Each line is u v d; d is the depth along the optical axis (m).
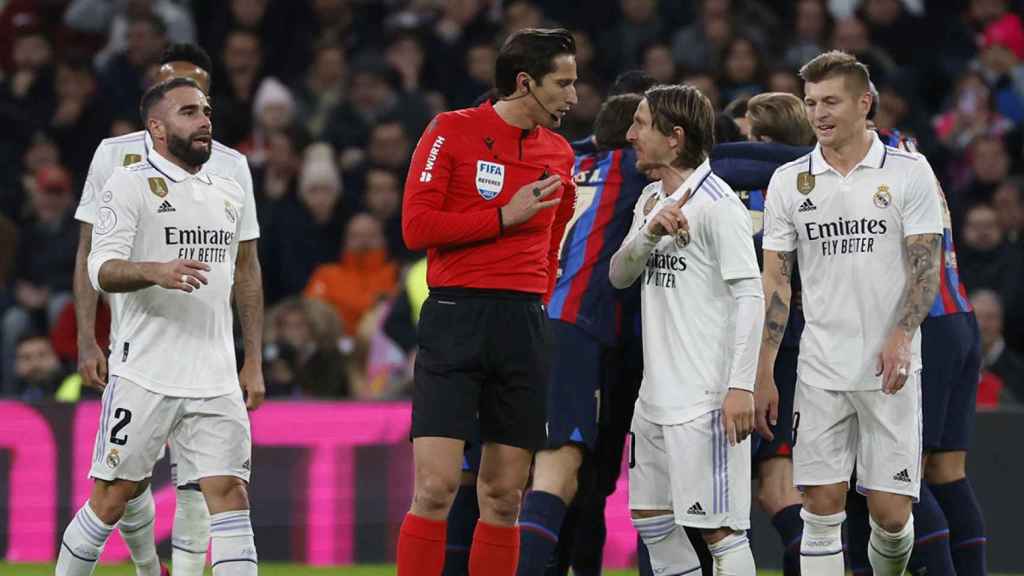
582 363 24.72
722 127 27.03
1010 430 32.69
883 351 22.62
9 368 42.31
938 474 25.66
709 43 50.25
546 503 24.31
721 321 22.81
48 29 54.75
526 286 22.23
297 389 37.59
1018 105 51.84
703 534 23.30
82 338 25.23
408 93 48.56
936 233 22.72
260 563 34.03
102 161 25.28
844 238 23.06
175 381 22.73
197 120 22.72
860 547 25.80
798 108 25.98
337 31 53.28
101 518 23.00
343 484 34.16
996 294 42.59
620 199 25.02
